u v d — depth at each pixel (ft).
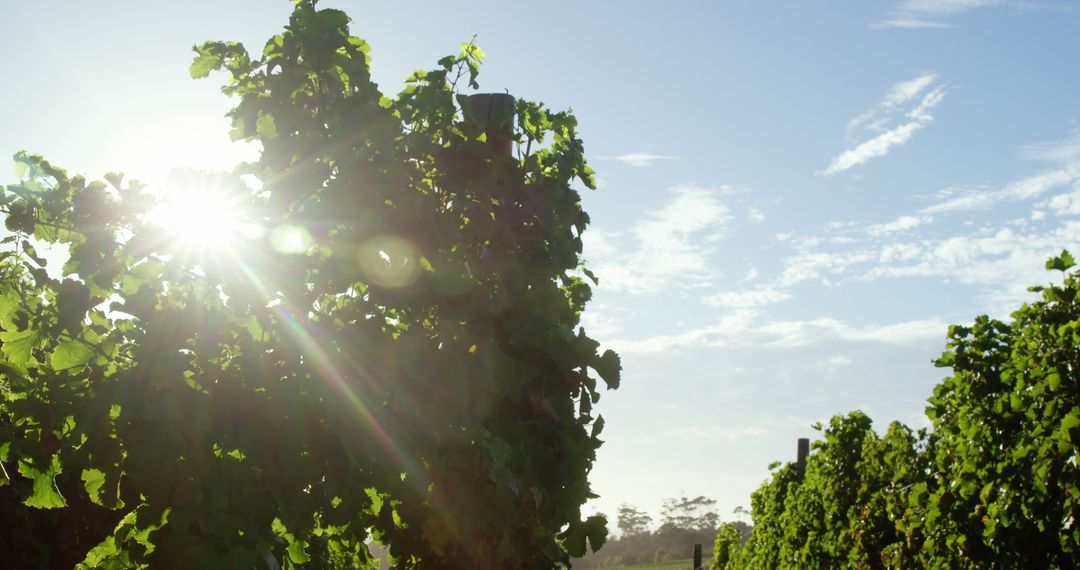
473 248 16.37
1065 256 24.82
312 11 15.20
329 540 17.57
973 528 26.14
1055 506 23.57
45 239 13.61
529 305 15.70
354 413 14.17
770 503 60.90
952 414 27.66
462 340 15.05
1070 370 23.31
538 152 18.15
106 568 14.10
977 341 26.86
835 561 45.75
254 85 15.56
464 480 14.66
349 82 15.66
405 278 15.06
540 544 15.35
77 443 13.69
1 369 13.60
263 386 14.02
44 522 23.99
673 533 317.22
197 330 13.82
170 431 13.20
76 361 13.70
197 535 13.56
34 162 13.47
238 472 13.57
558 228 17.30
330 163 15.49
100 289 13.57
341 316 15.26
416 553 15.93
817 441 48.21
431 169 16.78
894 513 33.47
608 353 16.17
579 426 16.15
